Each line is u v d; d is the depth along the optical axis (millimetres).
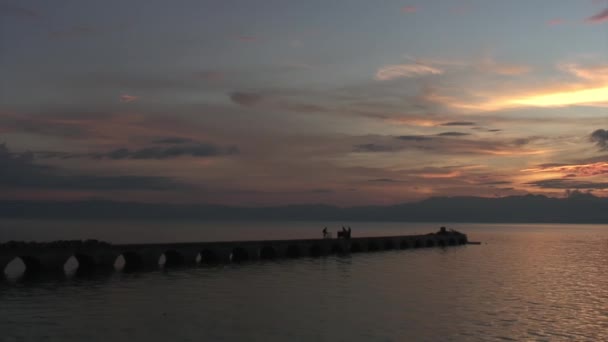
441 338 28438
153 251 57312
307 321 31609
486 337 28734
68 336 27422
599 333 29891
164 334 28250
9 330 28391
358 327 30391
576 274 56062
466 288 44906
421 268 60594
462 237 117500
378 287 44719
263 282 46844
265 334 28656
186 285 44281
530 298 40406
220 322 31047
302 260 68375
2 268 46031
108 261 53688
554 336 29188
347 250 83688
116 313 32812
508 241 134375
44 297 37500
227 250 65250
